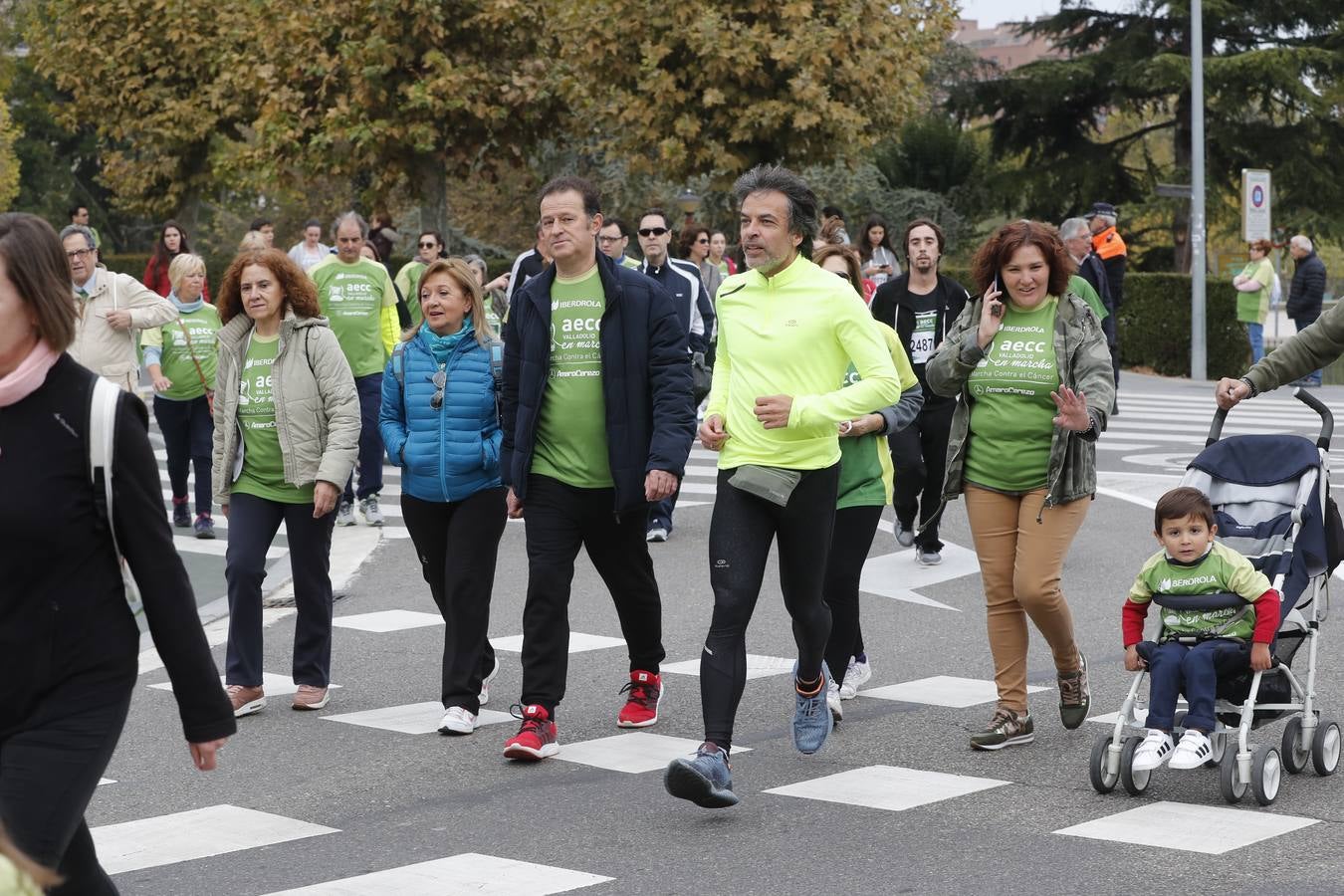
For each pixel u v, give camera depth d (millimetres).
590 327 6848
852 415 5934
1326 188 42219
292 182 27234
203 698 3672
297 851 5582
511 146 27078
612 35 24172
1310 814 5844
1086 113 44938
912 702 7707
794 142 24359
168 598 3617
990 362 6777
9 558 3506
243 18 32125
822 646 6305
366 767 6730
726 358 6238
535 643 6828
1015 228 6734
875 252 16594
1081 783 6309
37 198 56594
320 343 7656
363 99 25312
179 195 35969
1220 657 6059
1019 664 6898
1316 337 6504
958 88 44781
